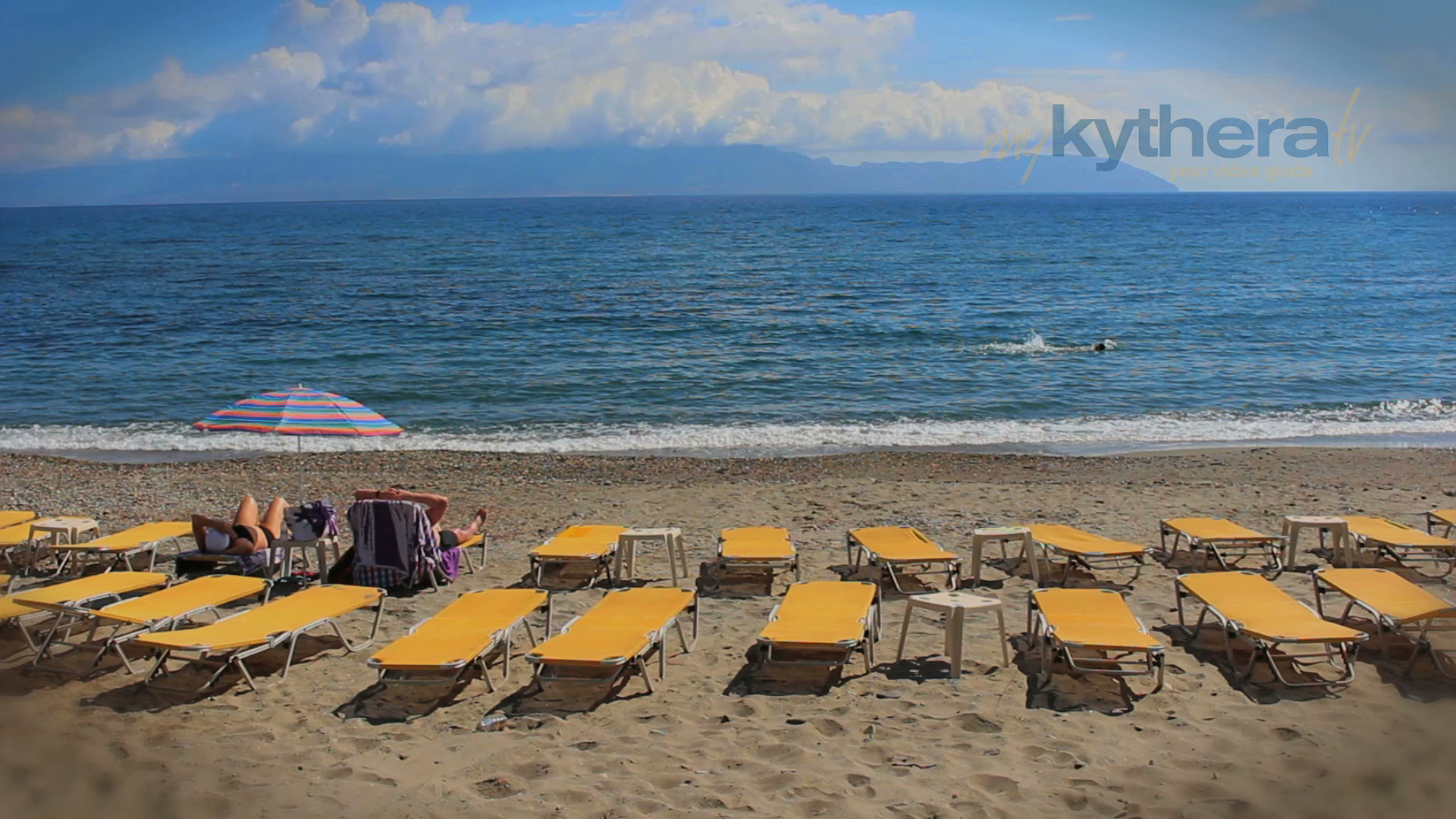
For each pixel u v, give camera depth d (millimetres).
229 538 7945
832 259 59656
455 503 11836
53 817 4172
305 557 8664
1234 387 20672
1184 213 147875
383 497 8188
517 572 8617
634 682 5805
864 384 21203
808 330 29094
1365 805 4164
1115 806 4203
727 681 5820
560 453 15352
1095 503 11336
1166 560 8820
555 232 98750
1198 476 13359
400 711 5391
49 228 116688
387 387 21000
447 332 28719
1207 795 4285
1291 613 5898
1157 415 18250
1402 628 6184
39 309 34438
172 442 16344
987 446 16016
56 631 6750
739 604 7555
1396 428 16969
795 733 5012
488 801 4320
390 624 7020
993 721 5133
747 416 18391
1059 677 5785
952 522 10445
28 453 15258
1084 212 162500
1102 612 6008
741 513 11078
